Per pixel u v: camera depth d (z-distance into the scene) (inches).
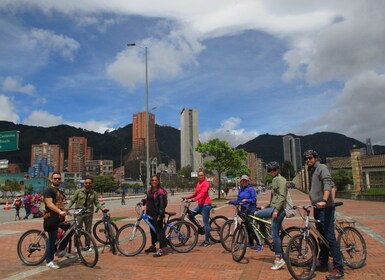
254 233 319.6
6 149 1278.3
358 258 276.1
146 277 262.8
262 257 316.8
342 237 274.8
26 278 267.0
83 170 5841.5
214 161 1595.7
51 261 297.9
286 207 281.1
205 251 352.8
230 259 314.7
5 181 2704.2
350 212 716.7
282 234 285.3
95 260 293.6
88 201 353.7
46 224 295.1
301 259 255.6
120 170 5393.7
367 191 1318.9
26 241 315.3
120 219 689.6
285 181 283.7
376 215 643.5
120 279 259.0
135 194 3489.2
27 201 858.1
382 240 388.2
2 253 364.8
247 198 323.6
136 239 342.6
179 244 353.1
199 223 386.9
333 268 251.9
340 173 1517.0
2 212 1194.6
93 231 414.0
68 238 314.5
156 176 345.4
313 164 269.3
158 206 339.9
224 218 397.7
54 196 303.0
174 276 263.7
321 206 248.5
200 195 374.9
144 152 4963.1
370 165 1770.4
